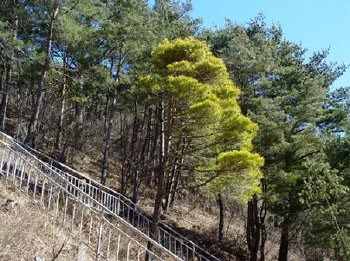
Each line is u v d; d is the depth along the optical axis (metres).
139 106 29.42
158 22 22.59
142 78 15.38
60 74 23.39
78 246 9.02
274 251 27.62
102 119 35.16
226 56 22.39
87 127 29.23
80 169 26.94
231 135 14.68
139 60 22.61
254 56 22.22
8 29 19.42
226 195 15.89
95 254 9.57
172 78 13.91
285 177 19.81
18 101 29.53
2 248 6.86
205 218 28.19
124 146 30.78
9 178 11.30
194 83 13.88
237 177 14.42
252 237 23.22
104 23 21.00
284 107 22.36
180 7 26.38
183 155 15.52
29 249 7.47
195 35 24.95
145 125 32.91
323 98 22.28
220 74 15.20
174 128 15.43
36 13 20.83
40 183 12.84
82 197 14.36
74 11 20.97
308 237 19.52
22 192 10.47
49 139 30.55
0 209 8.41
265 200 20.97
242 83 23.02
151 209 25.08
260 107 21.83
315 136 21.27
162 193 15.22
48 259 7.62
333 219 18.31
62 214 10.96
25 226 7.99
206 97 14.37
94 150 32.28
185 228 24.33
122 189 25.34
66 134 27.95
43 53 20.23
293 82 24.39
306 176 19.59
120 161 33.31
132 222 17.61
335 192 18.33
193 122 14.80
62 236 9.02
